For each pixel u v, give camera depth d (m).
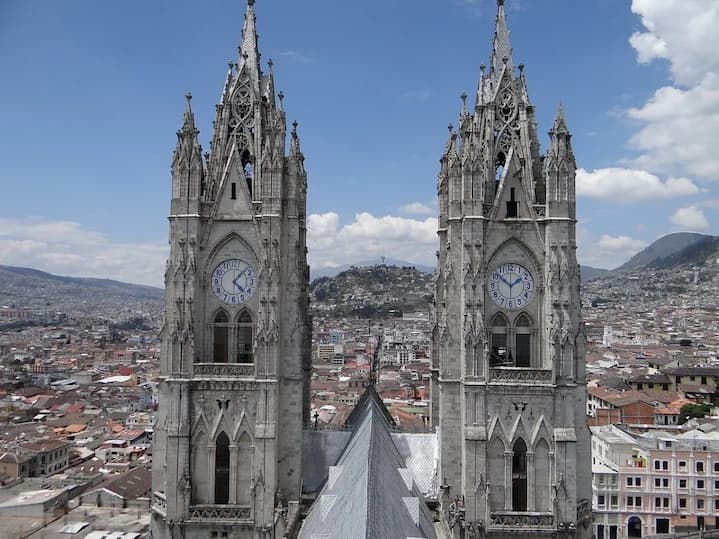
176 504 70.94
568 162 73.12
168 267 73.06
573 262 72.56
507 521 70.44
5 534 150.25
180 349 71.88
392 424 98.00
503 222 73.50
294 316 74.44
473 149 73.06
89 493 172.12
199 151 74.19
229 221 74.12
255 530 70.50
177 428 71.44
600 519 165.88
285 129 75.88
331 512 57.78
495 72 77.75
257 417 71.62
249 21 79.19
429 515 70.31
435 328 85.12
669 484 165.88
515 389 71.38
